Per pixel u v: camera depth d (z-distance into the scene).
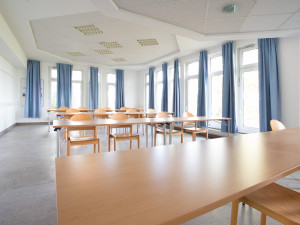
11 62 6.54
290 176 2.50
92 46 6.20
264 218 1.25
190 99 7.09
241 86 5.17
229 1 2.71
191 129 3.90
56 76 8.41
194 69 6.91
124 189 0.63
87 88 9.05
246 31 3.76
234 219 1.11
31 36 5.25
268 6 2.82
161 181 0.70
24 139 4.81
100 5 2.82
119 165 0.89
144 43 5.90
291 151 1.15
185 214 0.49
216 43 5.59
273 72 4.16
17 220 1.54
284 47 4.10
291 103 4.03
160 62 8.16
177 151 1.15
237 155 1.06
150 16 3.21
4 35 4.25
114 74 9.79
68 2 3.48
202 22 3.38
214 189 0.63
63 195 0.59
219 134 5.03
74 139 2.73
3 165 2.84
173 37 5.41
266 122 4.29
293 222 0.86
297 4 2.75
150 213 0.49
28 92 7.70
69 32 5.00
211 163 0.92
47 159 3.14
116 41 5.71
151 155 1.07
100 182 0.69
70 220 0.46
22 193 1.99
